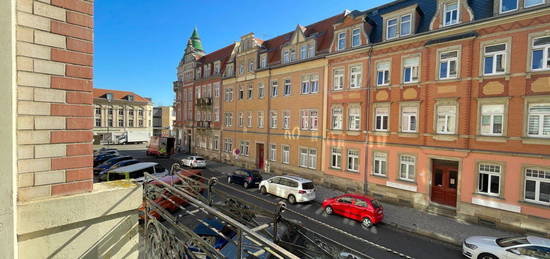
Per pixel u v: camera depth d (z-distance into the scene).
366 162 17.20
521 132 11.88
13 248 1.71
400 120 15.66
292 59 23.28
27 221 1.94
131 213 2.62
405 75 15.66
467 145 13.23
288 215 13.46
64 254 2.17
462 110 13.40
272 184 17.00
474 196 12.98
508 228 12.01
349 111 18.33
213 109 33.09
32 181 1.99
